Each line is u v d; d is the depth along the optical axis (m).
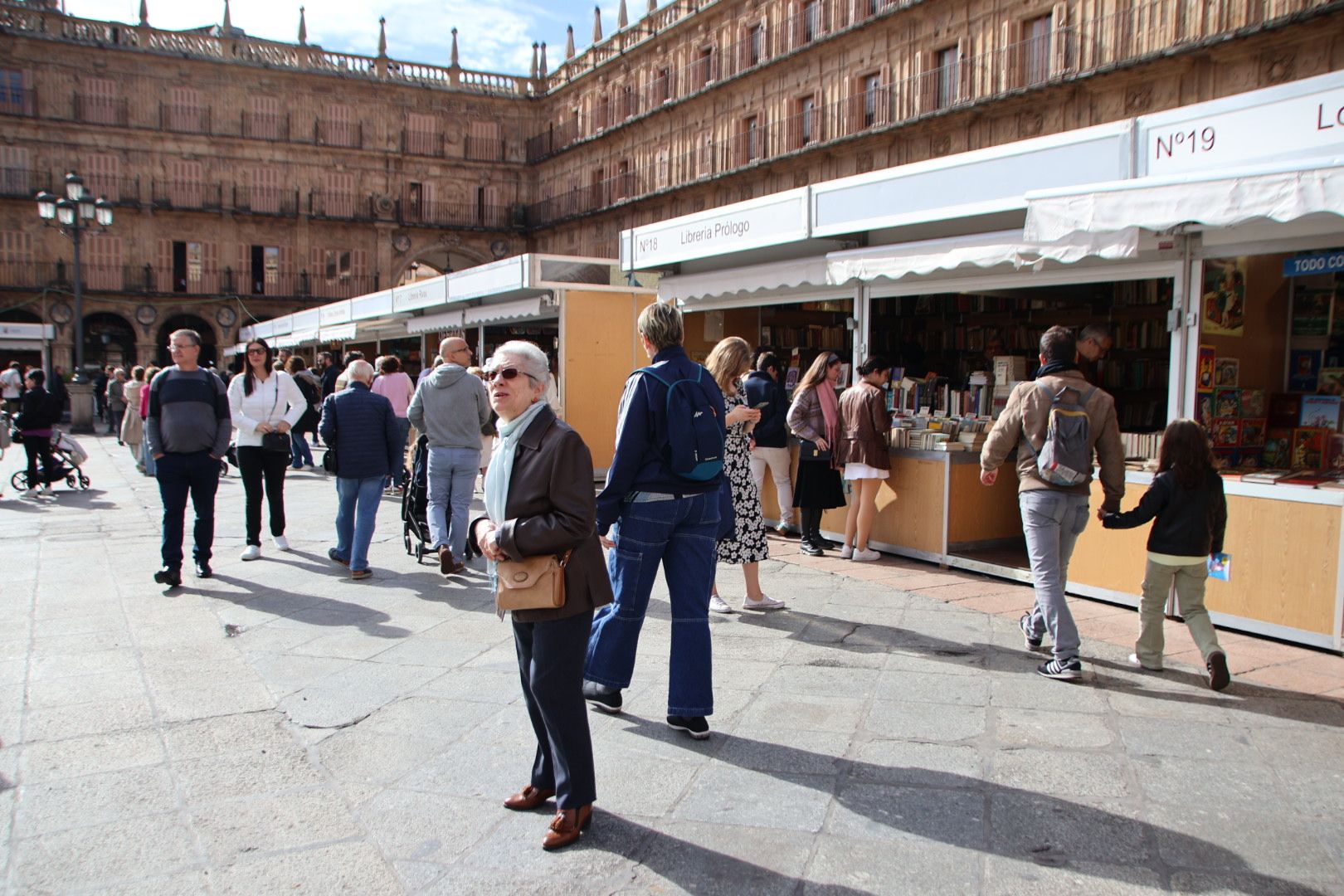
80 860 3.00
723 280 9.30
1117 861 2.98
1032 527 4.80
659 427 3.94
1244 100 5.04
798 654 5.14
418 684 4.68
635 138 42.66
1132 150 5.61
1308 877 2.89
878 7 30.09
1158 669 4.83
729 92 36.91
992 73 26.08
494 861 3.01
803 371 10.65
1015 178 6.34
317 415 15.88
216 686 4.65
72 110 42.22
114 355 44.47
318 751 3.88
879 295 8.04
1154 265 6.07
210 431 6.79
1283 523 5.34
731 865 2.98
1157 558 4.68
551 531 2.97
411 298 18.31
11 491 12.77
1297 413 6.27
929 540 7.52
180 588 6.78
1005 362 7.93
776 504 9.11
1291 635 5.31
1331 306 6.27
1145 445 6.20
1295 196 4.50
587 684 4.30
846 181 7.67
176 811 3.35
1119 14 22.59
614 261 14.25
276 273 45.84
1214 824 3.22
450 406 7.23
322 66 45.91
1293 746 3.88
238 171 44.88
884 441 7.55
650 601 6.46
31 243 41.94
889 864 2.98
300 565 7.64
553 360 20.22
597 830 3.22
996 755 3.80
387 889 2.85
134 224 43.41
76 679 4.74
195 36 43.94
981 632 5.55
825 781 3.58
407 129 47.59
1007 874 2.92
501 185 49.94
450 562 7.21
